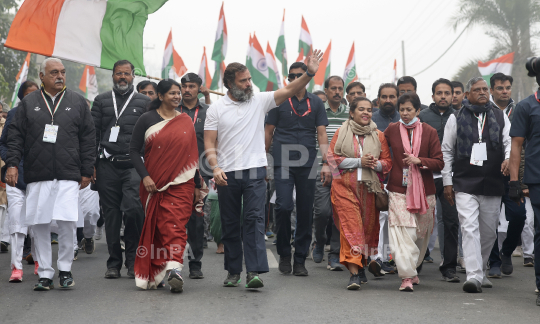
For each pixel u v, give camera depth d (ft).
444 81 22.66
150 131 17.47
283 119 20.51
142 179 17.43
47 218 17.02
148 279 17.28
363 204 18.75
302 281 19.27
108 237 19.75
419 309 14.87
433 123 22.97
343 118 24.03
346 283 19.04
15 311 14.28
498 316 14.21
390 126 19.20
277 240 20.74
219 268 22.03
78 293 16.67
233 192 17.53
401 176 18.54
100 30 24.17
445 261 20.01
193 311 14.32
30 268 21.99
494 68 40.47
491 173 18.39
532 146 16.39
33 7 23.29
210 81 44.96
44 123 17.34
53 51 23.53
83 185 17.84
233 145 17.44
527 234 24.57
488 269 23.50
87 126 18.03
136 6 24.64
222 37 43.57
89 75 46.57
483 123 18.60
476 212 18.34
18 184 19.71
